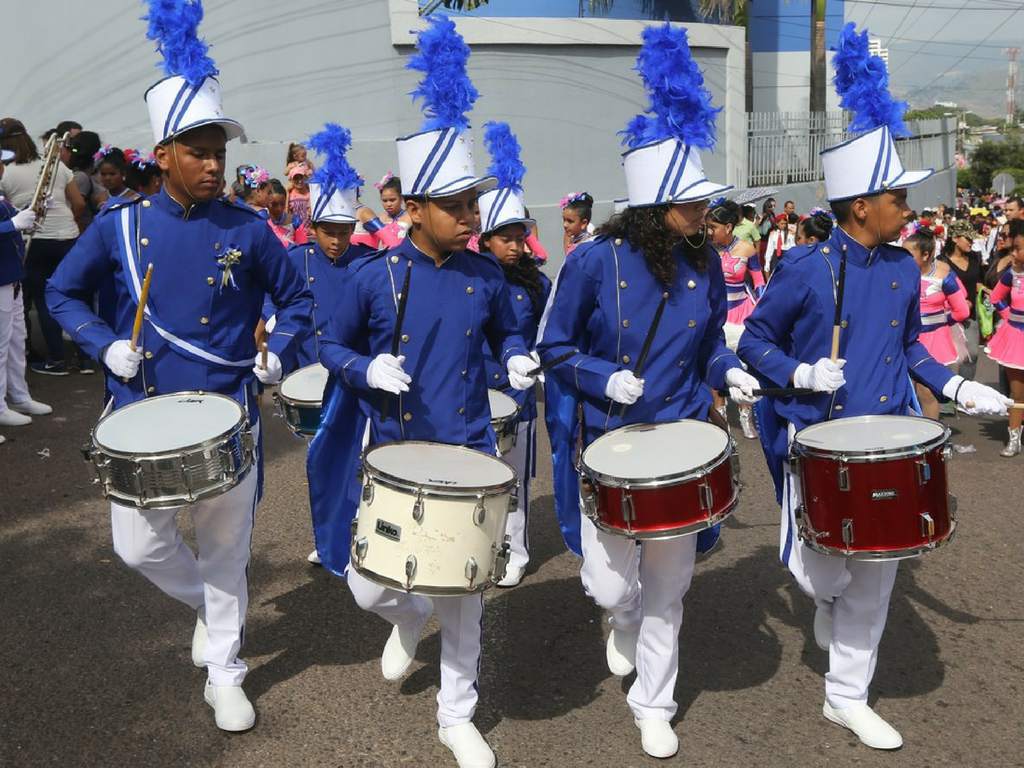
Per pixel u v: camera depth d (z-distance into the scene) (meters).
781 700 4.08
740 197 17.64
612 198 17.80
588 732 3.85
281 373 3.98
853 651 3.77
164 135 3.61
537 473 7.04
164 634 4.57
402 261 3.66
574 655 4.47
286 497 6.40
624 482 3.32
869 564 3.67
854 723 3.79
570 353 3.73
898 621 4.79
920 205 28.50
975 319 10.35
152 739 3.76
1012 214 9.95
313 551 5.49
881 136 3.69
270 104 13.97
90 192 9.80
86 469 6.89
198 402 3.68
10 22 12.11
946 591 5.13
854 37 3.78
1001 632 4.69
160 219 3.73
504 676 4.29
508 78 16.41
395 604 3.76
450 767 3.61
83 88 12.43
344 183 5.97
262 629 4.63
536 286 5.38
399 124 14.98
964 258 10.54
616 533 3.40
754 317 3.91
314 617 4.75
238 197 9.94
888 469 3.37
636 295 3.72
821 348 3.81
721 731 3.85
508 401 4.92
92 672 4.24
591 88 17.22
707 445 3.53
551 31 16.58
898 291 3.80
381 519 3.24
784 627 4.72
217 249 3.78
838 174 3.78
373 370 3.47
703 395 3.94
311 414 4.95
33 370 9.62
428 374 3.66
